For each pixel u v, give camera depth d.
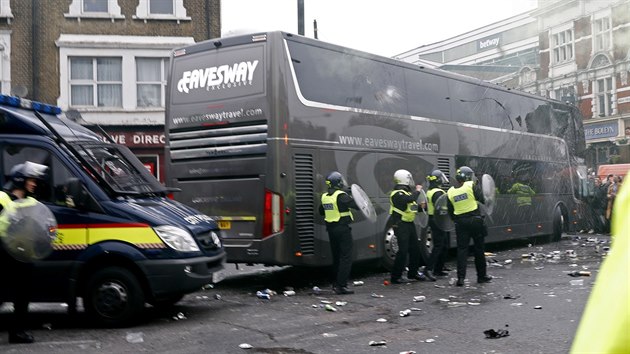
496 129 15.92
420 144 13.16
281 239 10.12
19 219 6.34
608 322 1.00
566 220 19.27
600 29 20.64
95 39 22.48
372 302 9.12
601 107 30.97
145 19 22.86
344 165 11.23
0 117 7.84
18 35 21.98
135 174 8.50
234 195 10.47
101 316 7.50
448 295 9.57
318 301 9.35
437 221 11.40
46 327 7.61
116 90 22.69
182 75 11.10
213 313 8.46
